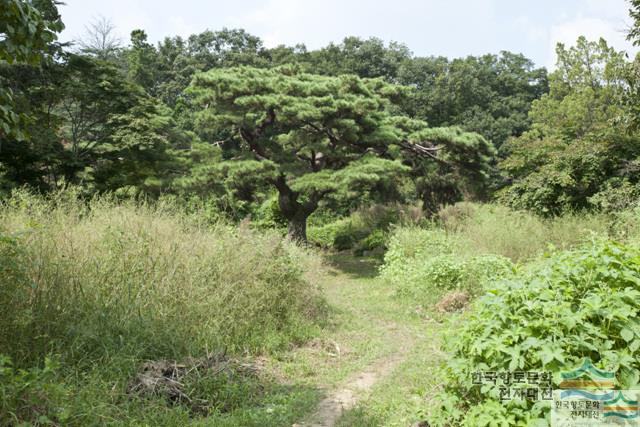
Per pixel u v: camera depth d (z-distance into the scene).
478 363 3.75
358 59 39.56
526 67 46.53
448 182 21.53
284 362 6.55
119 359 4.93
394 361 6.71
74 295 5.54
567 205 15.19
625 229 10.89
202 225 8.69
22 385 3.69
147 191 18.06
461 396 3.93
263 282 7.86
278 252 8.70
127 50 37.22
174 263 6.82
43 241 5.82
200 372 5.19
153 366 5.06
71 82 18.25
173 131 21.23
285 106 16.78
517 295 3.91
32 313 4.92
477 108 36.12
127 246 6.66
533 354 3.47
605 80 30.17
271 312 7.76
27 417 3.64
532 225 13.52
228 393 4.98
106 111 19.98
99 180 19.11
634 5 12.12
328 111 16.91
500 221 14.33
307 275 9.59
